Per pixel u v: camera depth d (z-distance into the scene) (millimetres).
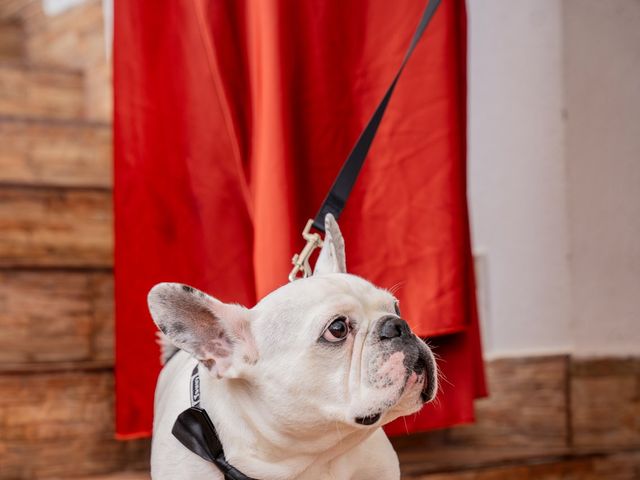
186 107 2137
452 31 2018
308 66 2045
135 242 2129
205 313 1413
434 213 2020
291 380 1362
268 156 1966
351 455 1530
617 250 2715
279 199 1950
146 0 2137
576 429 2641
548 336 2686
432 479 2299
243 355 1405
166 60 2146
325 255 1628
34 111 3207
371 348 1340
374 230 2059
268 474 1438
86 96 3281
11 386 2277
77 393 2332
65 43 3402
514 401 2635
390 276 2049
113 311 2486
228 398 1449
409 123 2039
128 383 2127
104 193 2639
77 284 2453
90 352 2463
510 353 2674
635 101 2740
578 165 2666
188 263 2131
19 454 2273
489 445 2607
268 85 1979
